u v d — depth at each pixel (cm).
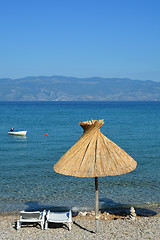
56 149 3141
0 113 11300
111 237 988
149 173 2047
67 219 1089
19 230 1080
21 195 1583
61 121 7288
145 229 1064
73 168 893
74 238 988
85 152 916
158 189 1686
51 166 2286
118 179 1900
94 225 1136
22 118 8456
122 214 1322
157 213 1325
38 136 4344
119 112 12119
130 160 951
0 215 1297
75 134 4575
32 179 1898
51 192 1636
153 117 8712
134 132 4781
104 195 1587
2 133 4781
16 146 3372
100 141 936
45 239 984
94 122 933
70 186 1753
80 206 1427
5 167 2238
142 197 1549
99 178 1925
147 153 2845
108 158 898
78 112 12181
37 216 1090
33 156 2719
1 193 1612
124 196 1569
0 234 1039
